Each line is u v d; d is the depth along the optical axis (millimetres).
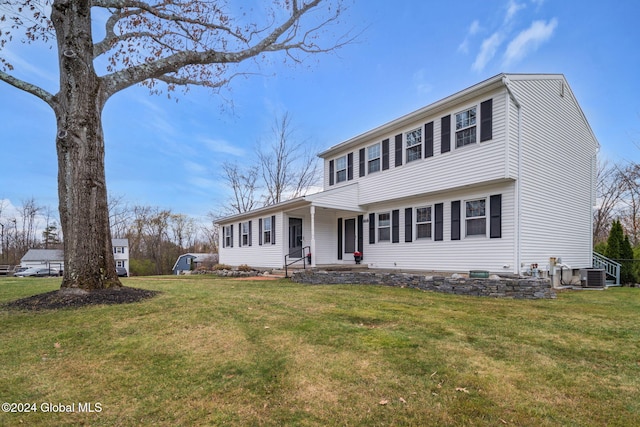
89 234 6344
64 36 6188
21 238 42812
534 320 5449
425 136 11234
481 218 10016
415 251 11781
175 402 2768
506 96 9148
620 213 22578
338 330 4645
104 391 2941
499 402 2789
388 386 3045
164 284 9703
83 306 5602
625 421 2533
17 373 3264
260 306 6117
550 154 10758
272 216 15359
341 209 13289
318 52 10477
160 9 8172
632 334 4676
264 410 2658
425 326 4984
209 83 10367
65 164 6246
